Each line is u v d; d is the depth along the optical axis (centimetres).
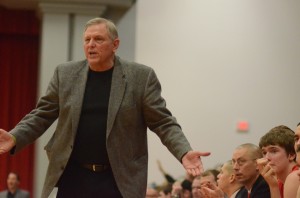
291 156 445
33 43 1298
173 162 1100
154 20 1135
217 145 1124
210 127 1127
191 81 1130
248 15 1143
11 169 1284
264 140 452
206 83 1132
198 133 1125
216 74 1134
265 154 460
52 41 1082
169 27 1134
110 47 368
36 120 376
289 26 1145
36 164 1047
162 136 371
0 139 362
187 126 1127
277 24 1146
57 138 371
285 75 1139
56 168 365
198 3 1141
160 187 911
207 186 470
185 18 1136
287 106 1135
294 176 407
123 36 1127
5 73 1293
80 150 363
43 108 380
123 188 358
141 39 1130
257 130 1130
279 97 1135
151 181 1098
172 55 1132
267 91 1135
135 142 370
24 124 373
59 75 378
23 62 1297
